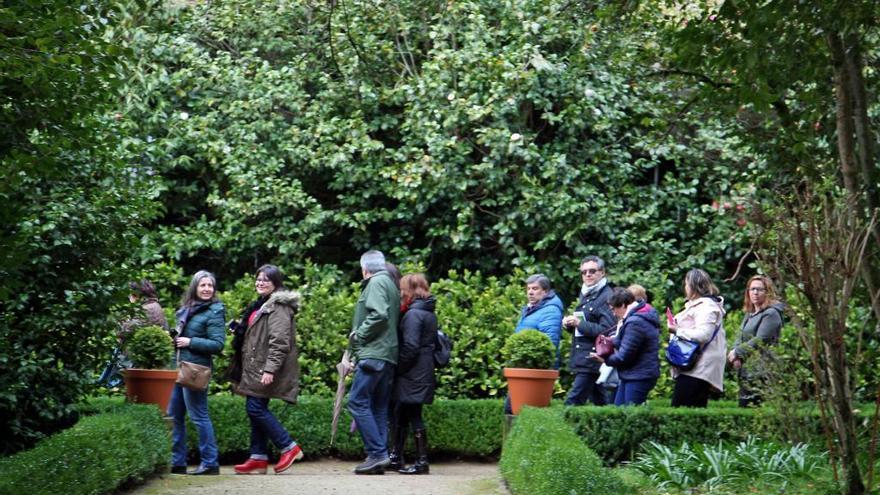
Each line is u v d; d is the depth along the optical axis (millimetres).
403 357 10312
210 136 15188
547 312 10703
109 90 6605
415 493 8352
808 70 9312
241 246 15258
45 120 6660
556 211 14945
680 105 12078
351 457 12180
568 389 13578
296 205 15148
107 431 7570
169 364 9625
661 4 12633
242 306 13398
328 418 12031
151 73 15141
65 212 8531
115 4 7191
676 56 9664
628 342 9883
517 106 15219
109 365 10055
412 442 12055
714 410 9375
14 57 5824
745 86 9141
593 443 9234
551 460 7133
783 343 10953
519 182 15281
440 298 13781
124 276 9156
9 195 7711
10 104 6535
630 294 10070
